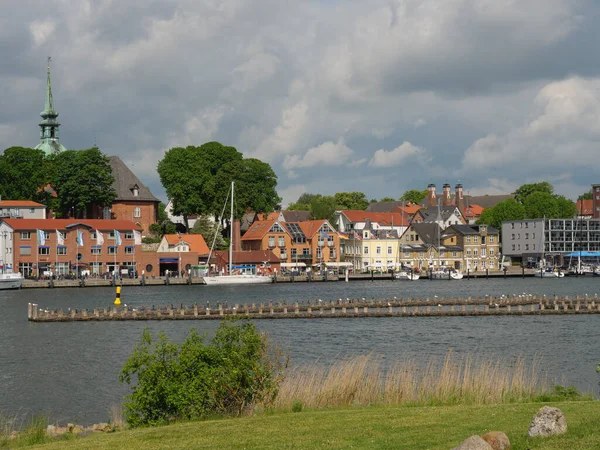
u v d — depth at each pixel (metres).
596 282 190.00
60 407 53.84
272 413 38.78
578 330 92.94
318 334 89.75
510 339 85.12
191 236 195.00
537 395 43.47
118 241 166.12
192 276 182.38
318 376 49.38
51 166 198.00
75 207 196.50
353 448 29.19
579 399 41.94
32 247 174.25
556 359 71.19
